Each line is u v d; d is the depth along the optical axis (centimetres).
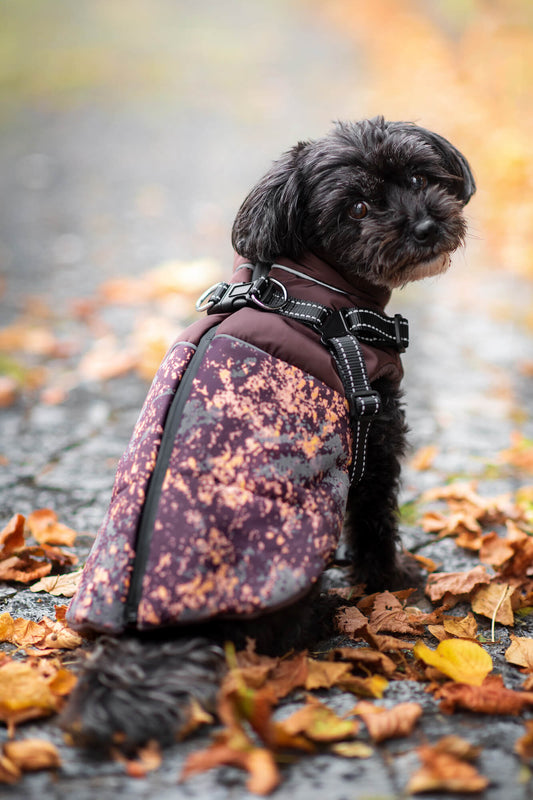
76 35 1895
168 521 217
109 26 2011
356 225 260
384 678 236
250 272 273
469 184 306
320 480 235
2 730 213
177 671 203
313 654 252
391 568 294
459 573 296
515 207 783
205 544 215
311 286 260
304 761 198
